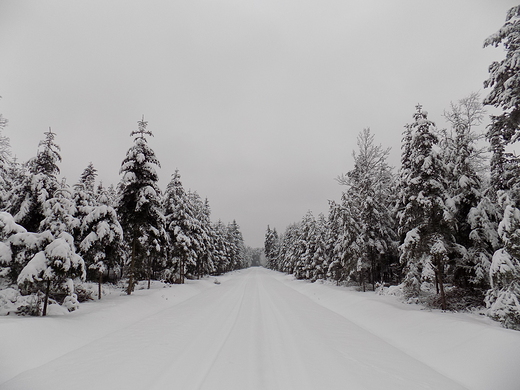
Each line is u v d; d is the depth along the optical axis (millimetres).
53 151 14844
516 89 9320
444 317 9641
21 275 9086
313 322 11617
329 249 32938
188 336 8961
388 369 6535
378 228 21453
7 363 6160
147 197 17859
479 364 6430
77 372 6027
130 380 5621
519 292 8516
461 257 12906
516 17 9453
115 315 11812
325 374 6078
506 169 11133
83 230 15523
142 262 21375
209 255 40750
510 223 8891
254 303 16656
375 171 24844
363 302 15148
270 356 7191
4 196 15086
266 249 101125
